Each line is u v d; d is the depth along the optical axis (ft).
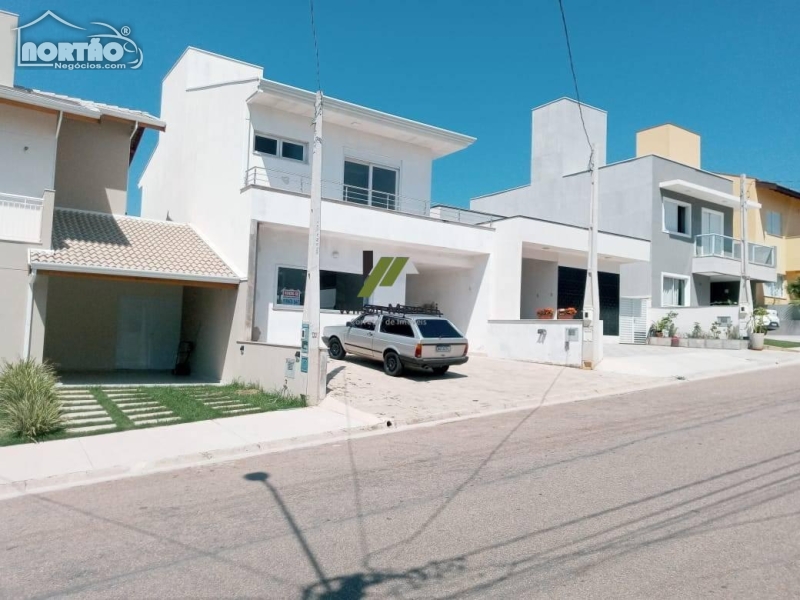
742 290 73.87
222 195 58.70
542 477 22.30
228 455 27.84
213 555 16.03
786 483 20.75
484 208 109.40
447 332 48.80
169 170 75.25
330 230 56.13
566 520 17.81
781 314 105.50
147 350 64.59
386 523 18.07
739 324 73.72
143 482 23.61
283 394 41.81
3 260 44.60
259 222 52.75
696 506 18.67
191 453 27.22
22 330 44.88
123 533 17.83
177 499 21.13
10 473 24.18
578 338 55.57
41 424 30.42
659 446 26.50
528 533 16.90
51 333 59.72
